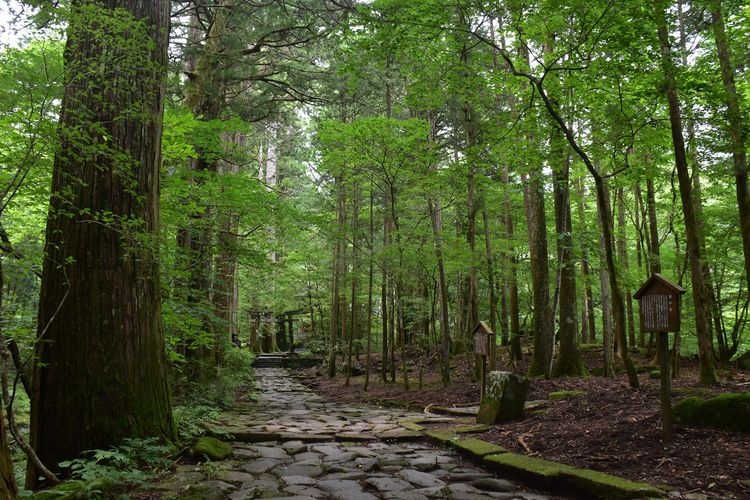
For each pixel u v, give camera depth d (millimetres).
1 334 3725
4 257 4746
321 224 10844
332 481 4512
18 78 3668
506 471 4762
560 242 10445
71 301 4984
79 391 4879
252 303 27516
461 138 12883
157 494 3984
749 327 13641
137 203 5301
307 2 12781
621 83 7480
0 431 3283
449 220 17016
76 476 4484
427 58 8438
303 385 17266
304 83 14367
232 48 11773
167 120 7469
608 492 3838
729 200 11586
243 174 9234
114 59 4789
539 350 11094
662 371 4770
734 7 7633
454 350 17344
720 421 4758
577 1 6344
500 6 7250
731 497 3523
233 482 4398
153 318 5504
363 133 10484
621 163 8781
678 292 4578
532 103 8055
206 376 11531
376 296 20094
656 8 6199
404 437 6641
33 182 4621
